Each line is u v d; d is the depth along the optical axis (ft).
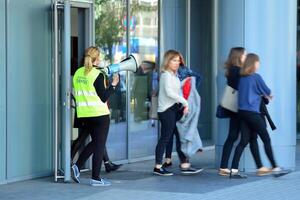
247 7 39.93
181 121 39.81
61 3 37.27
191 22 52.95
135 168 43.37
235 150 38.70
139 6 47.09
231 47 40.57
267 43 39.96
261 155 40.16
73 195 33.86
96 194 34.09
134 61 37.37
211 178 38.88
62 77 37.04
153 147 48.78
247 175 39.78
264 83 37.35
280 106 40.52
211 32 54.19
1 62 36.27
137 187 36.09
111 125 44.75
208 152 51.44
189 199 32.96
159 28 49.21
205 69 54.29
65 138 36.81
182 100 38.17
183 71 40.11
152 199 32.91
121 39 45.39
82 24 41.16
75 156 40.16
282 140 40.75
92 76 35.65
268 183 37.27
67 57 36.24
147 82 48.01
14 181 37.45
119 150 45.60
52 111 39.37
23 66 37.55
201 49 54.03
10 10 36.65
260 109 37.68
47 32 38.83
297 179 38.60
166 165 42.86
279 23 40.14
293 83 41.06
